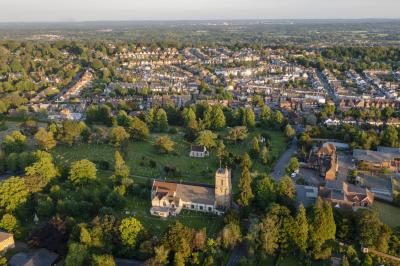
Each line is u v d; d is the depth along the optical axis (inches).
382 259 6515.8
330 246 6786.4
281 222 6796.3
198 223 7598.4
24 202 7711.6
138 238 6604.3
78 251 6043.3
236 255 6692.9
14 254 6574.8
